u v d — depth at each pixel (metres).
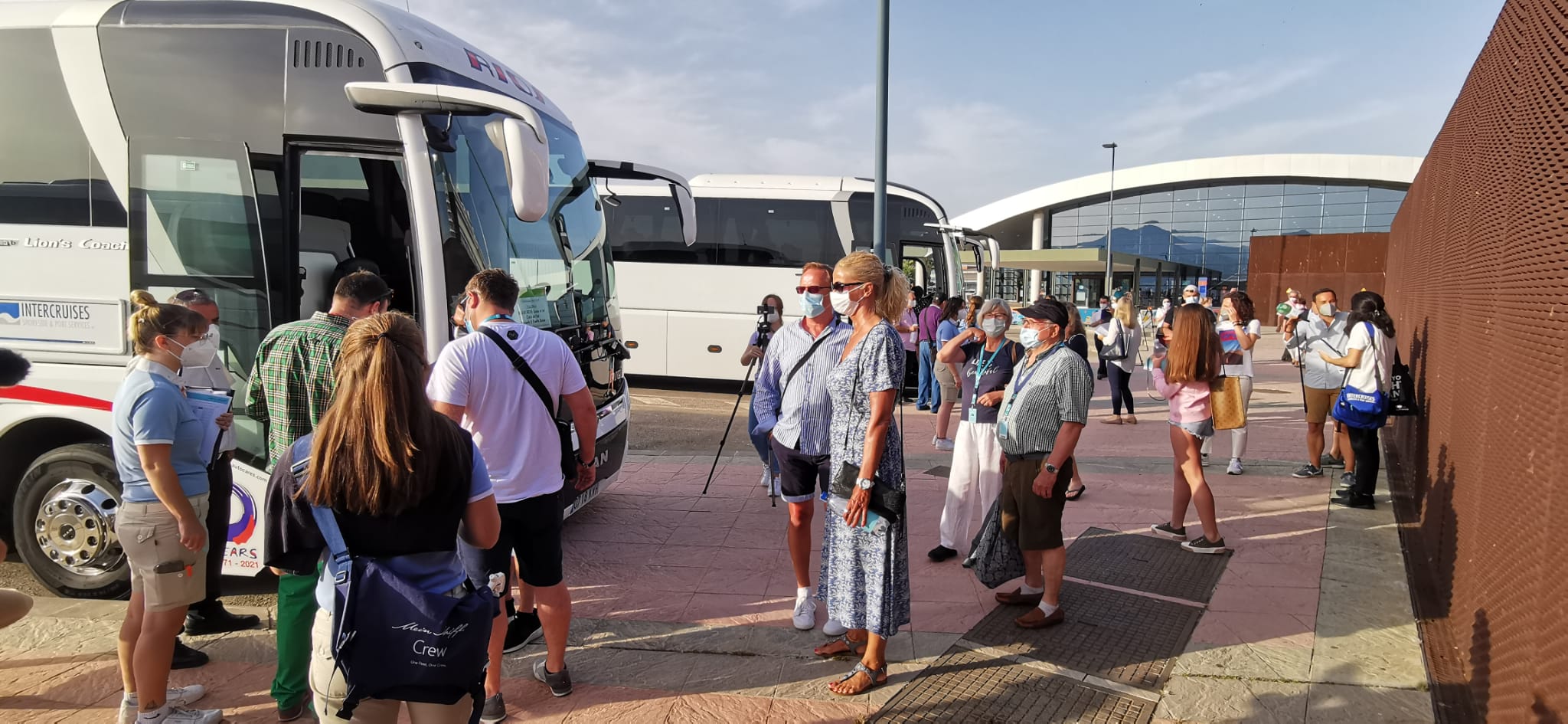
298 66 4.71
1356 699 3.64
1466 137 5.61
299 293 4.71
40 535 4.76
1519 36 3.81
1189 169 58.31
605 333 6.40
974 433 5.48
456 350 3.42
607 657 4.11
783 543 5.93
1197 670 3.91
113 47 4.78
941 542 5.55
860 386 3.73
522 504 3.48
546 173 4.41
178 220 4.72
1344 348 7.56
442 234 4.69
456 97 4.46
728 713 3.57
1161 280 44.69
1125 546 5.71
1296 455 8.99
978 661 4.04
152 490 3.29
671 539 6.00
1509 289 3.57
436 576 2.27
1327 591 4.88
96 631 4.34
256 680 3.88
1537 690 2.52
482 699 2.36
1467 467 4.11
